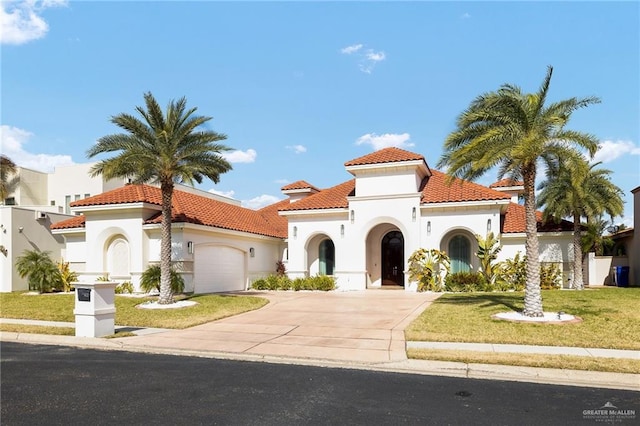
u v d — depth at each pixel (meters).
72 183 38.84
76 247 27.06
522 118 14.39
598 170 24.11
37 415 6.78
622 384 8.38
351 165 26.34
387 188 26.09
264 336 13.07
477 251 24.88
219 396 7.72
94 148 18.36
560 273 25.20
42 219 28.48
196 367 9.91
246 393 7.89
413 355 10.31
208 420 6.56
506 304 16.83
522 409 7.07
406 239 25.39
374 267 27.88
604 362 9.52
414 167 25.53
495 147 14.23
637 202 29.95
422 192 25.80
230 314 16.89
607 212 24.94
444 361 9.91
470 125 15.49
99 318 13.38
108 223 24.81
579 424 6.44
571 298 18.34
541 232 25.95
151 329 14.41
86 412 6.91
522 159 14.20
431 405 7.26
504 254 25.25
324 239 29.17
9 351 11.76
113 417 6.69
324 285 26.25
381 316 16.09
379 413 6.86
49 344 12.70
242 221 30.06
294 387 8.28
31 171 38.56
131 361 10.53
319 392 7.96
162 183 19.06
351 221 26.56
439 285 24.42
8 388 8.22
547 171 17.72
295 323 15.08
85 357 11.00
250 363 10.32
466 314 15.12
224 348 11.59
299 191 34.94
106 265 25.09
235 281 27.45
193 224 23.22
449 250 25.89
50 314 17.09
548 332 12.20
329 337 12.77
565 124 14.45
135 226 24.16
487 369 9.18
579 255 24.14
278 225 34.16
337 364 10.09
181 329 14.38
